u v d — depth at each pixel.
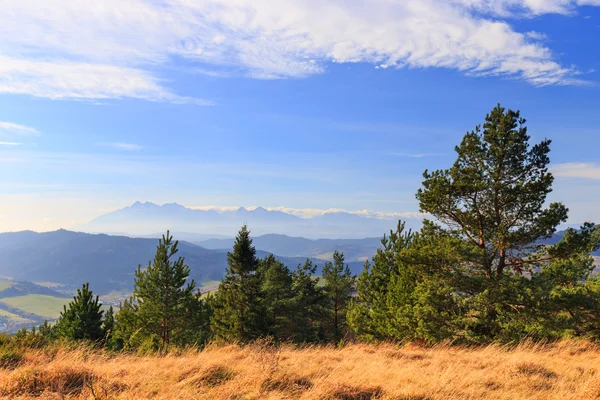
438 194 17.92
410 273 21.39
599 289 17.47
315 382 7.66
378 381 8.02
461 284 17.45
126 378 7.78
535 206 16.94
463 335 16.55
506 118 17.12
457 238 18.27
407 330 19.09
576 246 16.14
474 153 17.77
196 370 8.45
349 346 14.80
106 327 33.03
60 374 7.59
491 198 17.50
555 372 9.07
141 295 29.33
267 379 7.70
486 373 8.98
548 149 17.08
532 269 17.39
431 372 8.91
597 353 12.57
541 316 15.63
